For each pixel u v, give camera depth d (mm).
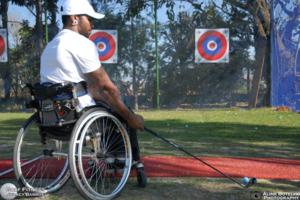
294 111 14414
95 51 4520
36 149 7160
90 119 4395
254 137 8992
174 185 5043
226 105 16891
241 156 6828
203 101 16984
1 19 17875
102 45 16969
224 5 16750
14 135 9375
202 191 4848
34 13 17875
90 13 4703
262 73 16219
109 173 4875
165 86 17062
